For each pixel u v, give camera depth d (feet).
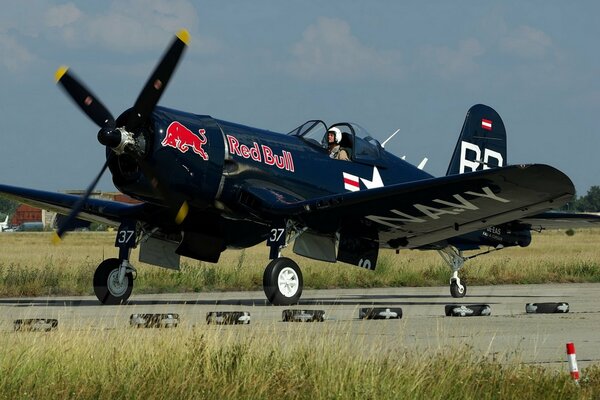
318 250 192.24
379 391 77.20
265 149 189.26
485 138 249.55
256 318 152.35
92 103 170.60
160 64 167.94
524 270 313.73
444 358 86.74
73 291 225.15
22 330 107.04
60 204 209.97
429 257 426.92
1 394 75.51
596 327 139.64
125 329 106.11
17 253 531.09
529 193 172.45
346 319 152.25
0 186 217.56
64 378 79.56
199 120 180.86
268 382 78.43
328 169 200.23
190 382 78.59
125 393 76.54
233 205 185.57
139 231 196.75
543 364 99.45
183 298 210.59
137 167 175.01
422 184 172.96
